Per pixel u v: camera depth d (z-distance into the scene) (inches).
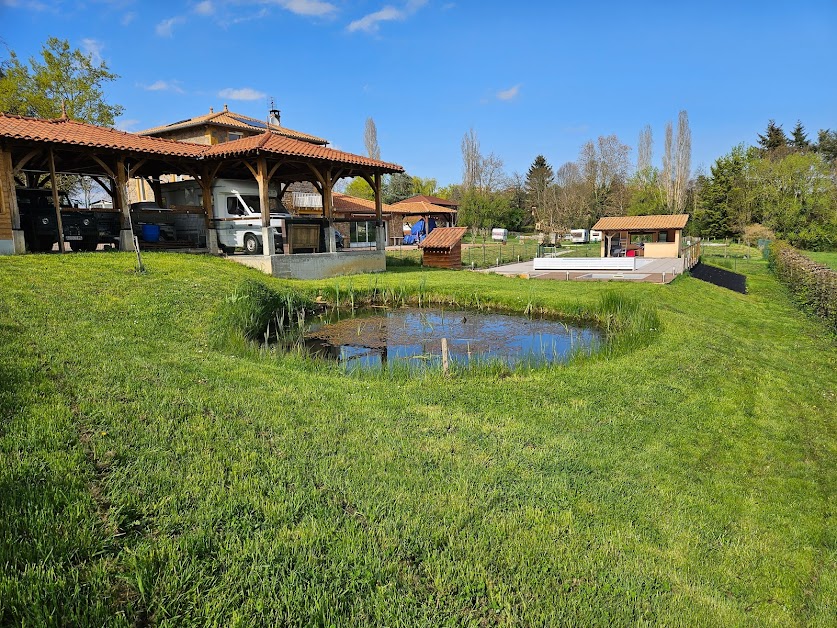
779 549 141.8
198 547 114.0
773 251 1152.8
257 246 684.7
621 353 342.0
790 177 1520.7
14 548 105.2
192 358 265.1
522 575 116.3
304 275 676.1
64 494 125.8
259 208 769.6
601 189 2320.4
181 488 136.9
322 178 727.1
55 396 184.1
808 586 128.1
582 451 187.3
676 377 290.0
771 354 391.5
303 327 450.3
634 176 2578.7
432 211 1781.5
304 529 124.0
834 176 1679.4
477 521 135.5
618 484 165.2
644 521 145.6
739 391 278.1
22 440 149.1
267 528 124.2
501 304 549.3
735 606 117.6
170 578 104.3
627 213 2233.0
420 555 120.7
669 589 118.6
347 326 463.5
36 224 569.6
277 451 165.0
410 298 592.4
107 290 396.5
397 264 911.7
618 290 597.3
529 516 140.4
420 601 106.9
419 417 210.5
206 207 709.3
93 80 1055.6
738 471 188.4
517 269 876.0
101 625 92.3
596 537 134.6
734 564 133.3
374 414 208.5
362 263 762.8
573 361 327.6
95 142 567.8
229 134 1127.6
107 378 210.2
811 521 157.8
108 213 632.4
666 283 667.4
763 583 127.2
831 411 266.5
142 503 128.4
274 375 254.2
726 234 1844.2
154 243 724.7
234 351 308.0
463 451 178.9
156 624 95.0
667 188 2230.6
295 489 142.8
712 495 167.0
